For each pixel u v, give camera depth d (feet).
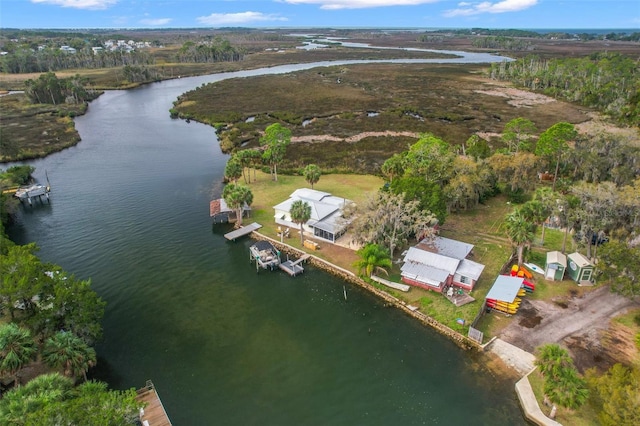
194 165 315.99
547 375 104.01
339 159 319.27
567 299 150.41
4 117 471.62
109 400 82.74
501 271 168.25
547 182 257.34
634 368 107.65
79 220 224.12
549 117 427.74
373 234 168.86
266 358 129.80
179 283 168.35
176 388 118.32
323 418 109.09
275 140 268.00
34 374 114.21
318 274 174.40
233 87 634.84
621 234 155.02
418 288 160.04
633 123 332.60
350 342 136.46
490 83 651.66
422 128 399.65
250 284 168.04
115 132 424.05
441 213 188.14
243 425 106.83
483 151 271.28
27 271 119.65
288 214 209.97
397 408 111.96
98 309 127.34
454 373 122.62
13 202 230.89
